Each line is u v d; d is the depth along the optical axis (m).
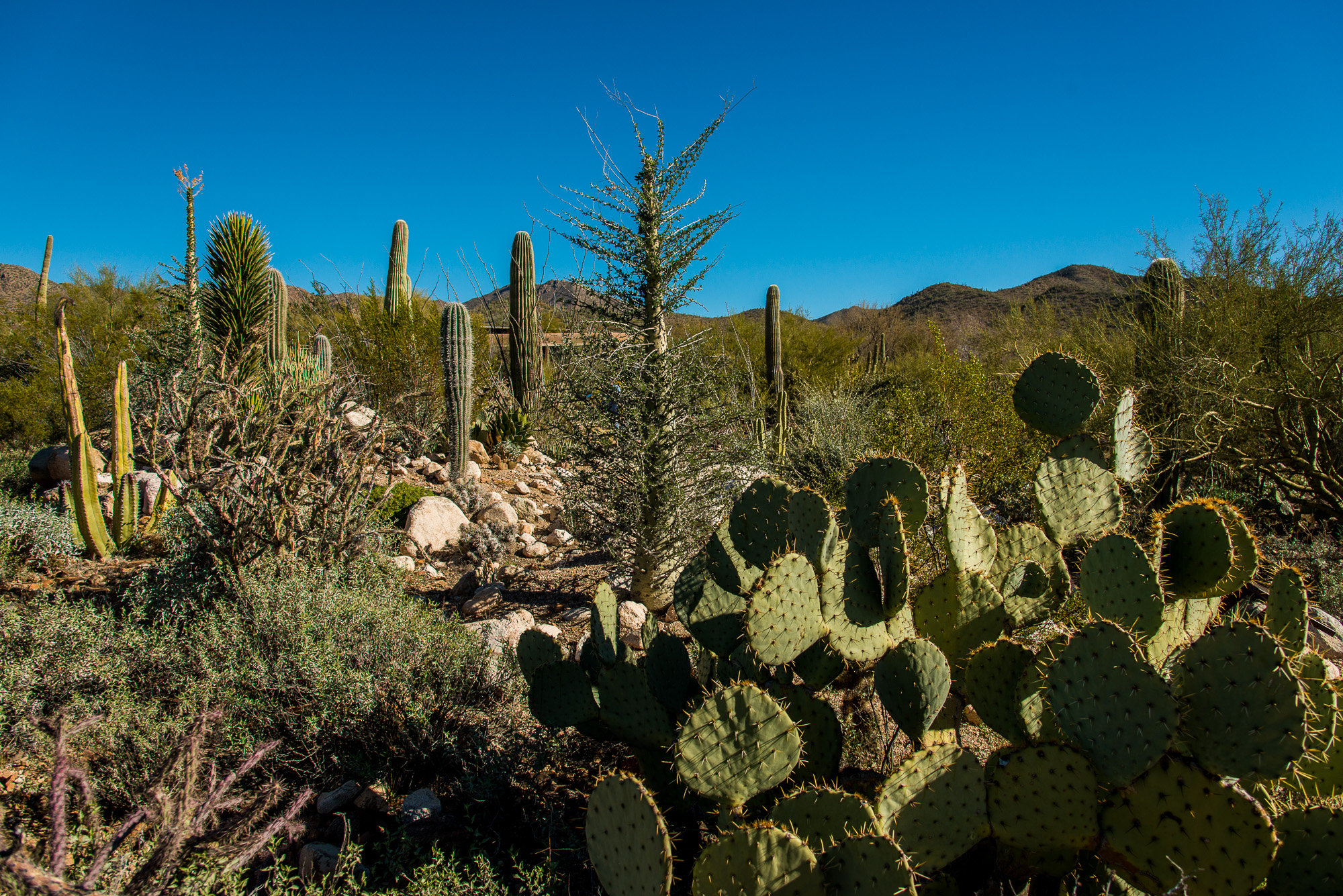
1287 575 2.11
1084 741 1.73
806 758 2.24
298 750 2.96
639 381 4.68
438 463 8.87
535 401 9.98
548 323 10.49
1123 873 1.76
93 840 2.04
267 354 8.15
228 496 4.32
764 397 11.16
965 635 2.40
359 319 12.16
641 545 4.77
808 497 2.40
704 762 1.92
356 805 2.81
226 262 7.16
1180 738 1.69
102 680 3.14
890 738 2.91
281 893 2.15
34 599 3.83
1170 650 2.36
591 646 2.88
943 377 6.72
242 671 3.19
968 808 1.81
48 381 10.41
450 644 3.57
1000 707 2.12
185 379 5.08
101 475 6.68
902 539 2.36
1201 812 1.61
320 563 4.37
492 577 5.40
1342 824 1.55
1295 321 6.30
